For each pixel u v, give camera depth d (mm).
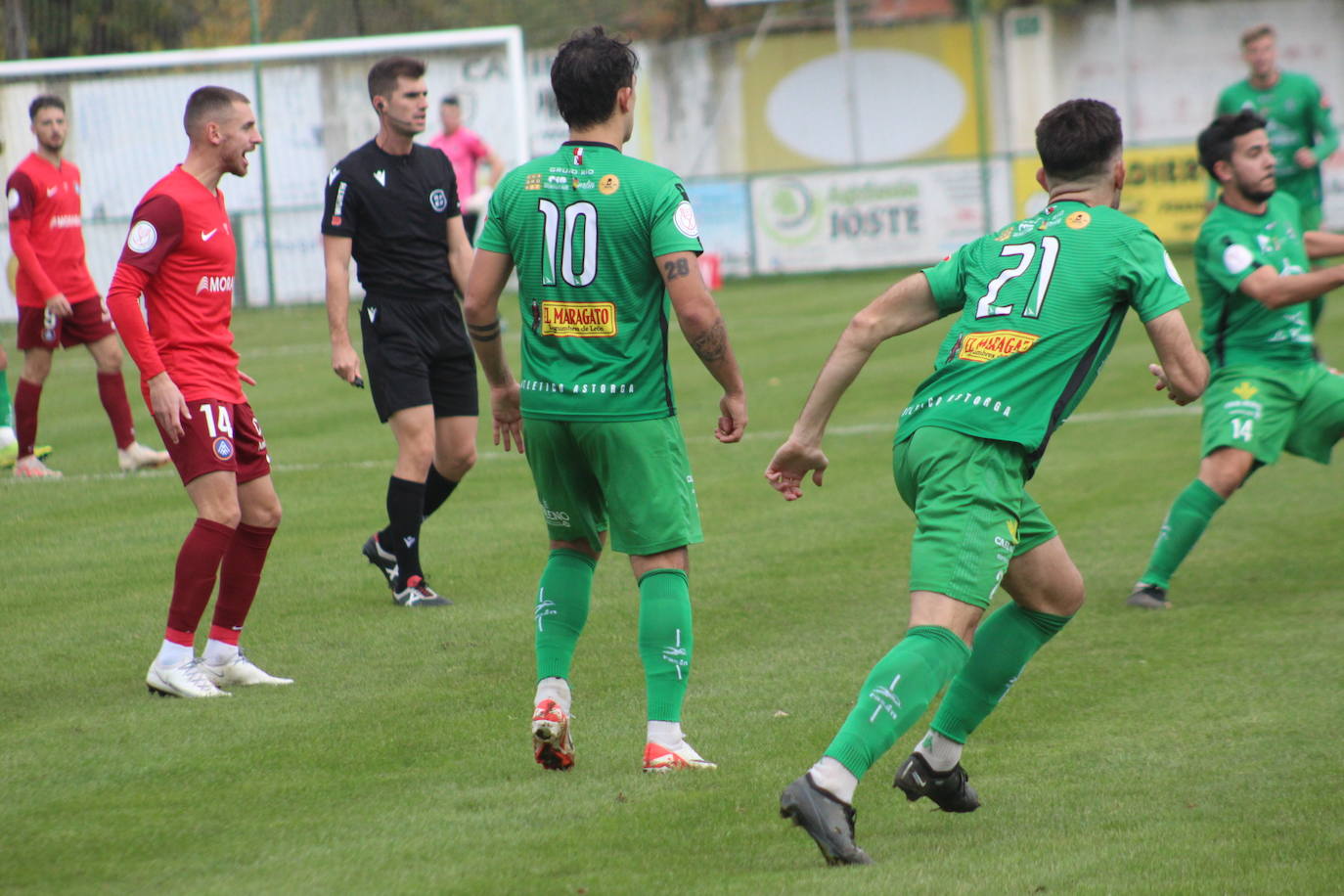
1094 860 12594
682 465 15523
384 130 23562
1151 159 92625
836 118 101125
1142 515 28969
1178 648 20328
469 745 16297
